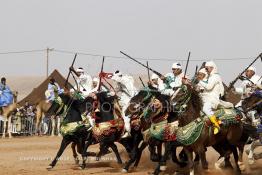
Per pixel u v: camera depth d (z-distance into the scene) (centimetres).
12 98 5119
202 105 2459
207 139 2462
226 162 2758
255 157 2808
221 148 2741
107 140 2808
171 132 2580
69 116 2895
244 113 2662
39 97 5884
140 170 2892
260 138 2638
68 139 2911
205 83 2594
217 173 2720
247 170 2847
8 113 5059
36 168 3014
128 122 2834
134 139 2850
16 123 5288
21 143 4553
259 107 2611
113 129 2805
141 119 2747
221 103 2628
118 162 3022
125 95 2992
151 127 2659
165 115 2627
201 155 2448
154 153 2725
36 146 4306
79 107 2911
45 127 5394
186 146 2461
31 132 5359
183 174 2705
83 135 2923
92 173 2797
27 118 5353
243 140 2700
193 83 2498
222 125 2531
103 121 2805
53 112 2919
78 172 2836
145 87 2741
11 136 5084
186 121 2436
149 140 2703
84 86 3197
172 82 2744
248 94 2942
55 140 4862
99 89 2984
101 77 3009
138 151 2903
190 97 2439
